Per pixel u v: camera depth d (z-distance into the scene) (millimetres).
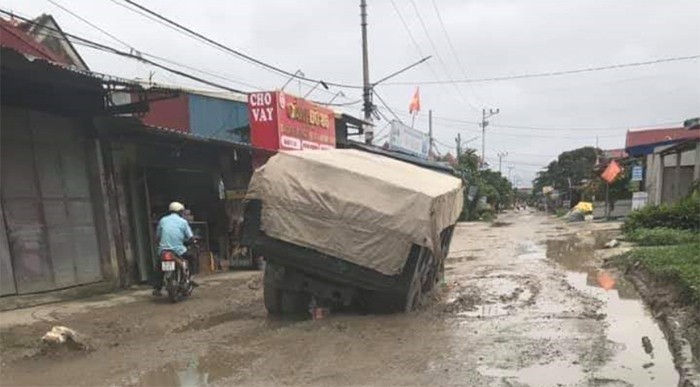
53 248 10500
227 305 10203
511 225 41438
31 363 6586
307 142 19703
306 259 8789
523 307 9664
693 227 21766
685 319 7922
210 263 14953
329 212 8633
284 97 17922
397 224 8453
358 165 9305
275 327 8375
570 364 6363
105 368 6418
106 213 11703
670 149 26594
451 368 6223
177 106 21078
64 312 9344
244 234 8992
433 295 10664
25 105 10156
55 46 17203
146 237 13094
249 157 17344
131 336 7922
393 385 5707
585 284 12383
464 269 15438
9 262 9602
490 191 65125
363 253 8586
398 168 9953
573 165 91562
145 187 13211
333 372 6137
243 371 6246
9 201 9703
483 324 8344
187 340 7637
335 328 8109
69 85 9711
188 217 13461
